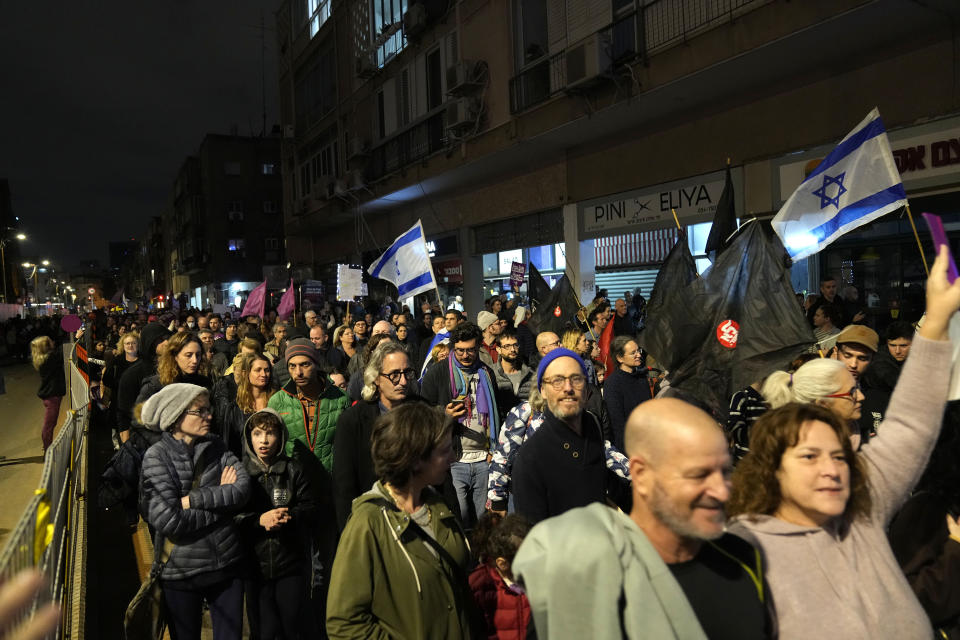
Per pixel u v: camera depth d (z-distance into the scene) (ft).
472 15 55.52
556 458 10.95
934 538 7.36
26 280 302.86
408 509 8.64
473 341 17.57
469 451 17.20
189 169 207.72
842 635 5.75
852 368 13.15
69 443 19.10
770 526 6.26
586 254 51.70
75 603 15.20
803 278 38.01
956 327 8.92
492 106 53.31
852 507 6.42
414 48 65.26
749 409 13.46
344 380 22.21
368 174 74.43
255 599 12.51
